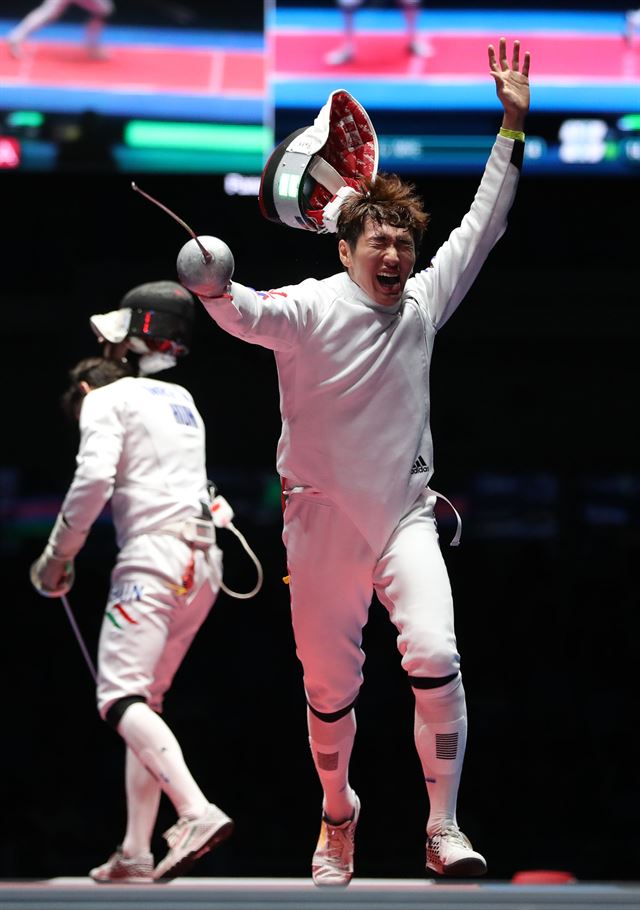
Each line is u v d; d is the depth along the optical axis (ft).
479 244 32.09
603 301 129.08
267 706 106.73
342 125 32.27
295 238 111.45
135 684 37.40
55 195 121.29
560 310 130.21
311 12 81.05
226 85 81.15
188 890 26.35
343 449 29.40
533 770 96.53
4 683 108.88
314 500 30.01
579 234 122.72
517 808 93.56
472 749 98.84
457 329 133.39
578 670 114.93
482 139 80.69
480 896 25.27
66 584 39.47
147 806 39.29
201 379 143.33
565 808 93.66
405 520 30.09
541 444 143.23
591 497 142.92
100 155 81.25
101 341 42.16
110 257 126.00
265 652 113.80
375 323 29.53
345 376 29.17
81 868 83.56
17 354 144.56
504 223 32.48
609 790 95.61
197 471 40.09
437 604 29.01
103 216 124.16
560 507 142.72
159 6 81.30
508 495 143.74
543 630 117.50
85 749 102.68
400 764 97.30
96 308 125.70
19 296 134.41
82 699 108.78
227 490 144.05
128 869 38.68
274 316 27.96
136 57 81.30
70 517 37.68
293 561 30.53
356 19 80.94
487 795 94.58
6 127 80.94
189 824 34.71
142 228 125.08
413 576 29.27
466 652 116.26
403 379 29.86
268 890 26.12
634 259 123.03
